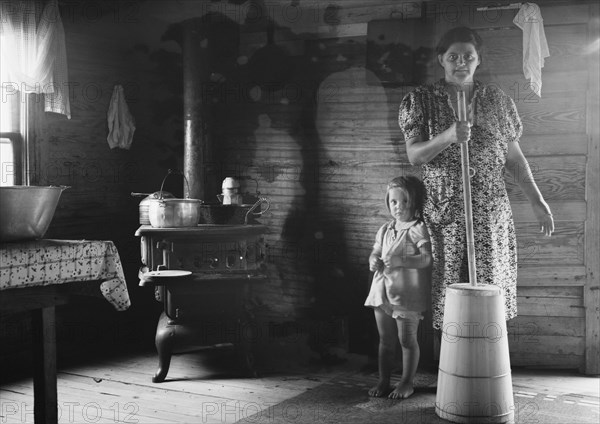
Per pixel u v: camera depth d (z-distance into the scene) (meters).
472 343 3.46
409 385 3.96
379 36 4.73
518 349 4.59
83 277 3.03
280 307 5.37
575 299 4.49
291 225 5.30
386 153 4.94
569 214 4.46
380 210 4.99
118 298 3.19
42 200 2.96
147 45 5.73
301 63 5.19
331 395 3.98
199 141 5.00
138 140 5.70
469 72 3.86
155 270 4.32
